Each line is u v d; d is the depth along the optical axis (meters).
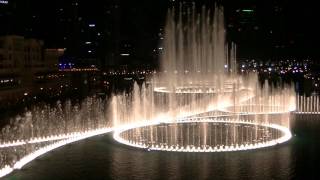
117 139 63.81
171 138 63.97
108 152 56.34
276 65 184.50
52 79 144.50
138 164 50.81
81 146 59.91
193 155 54.38
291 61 182.25
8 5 173.38
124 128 72.38
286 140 61.84
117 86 157.12
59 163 51.62
